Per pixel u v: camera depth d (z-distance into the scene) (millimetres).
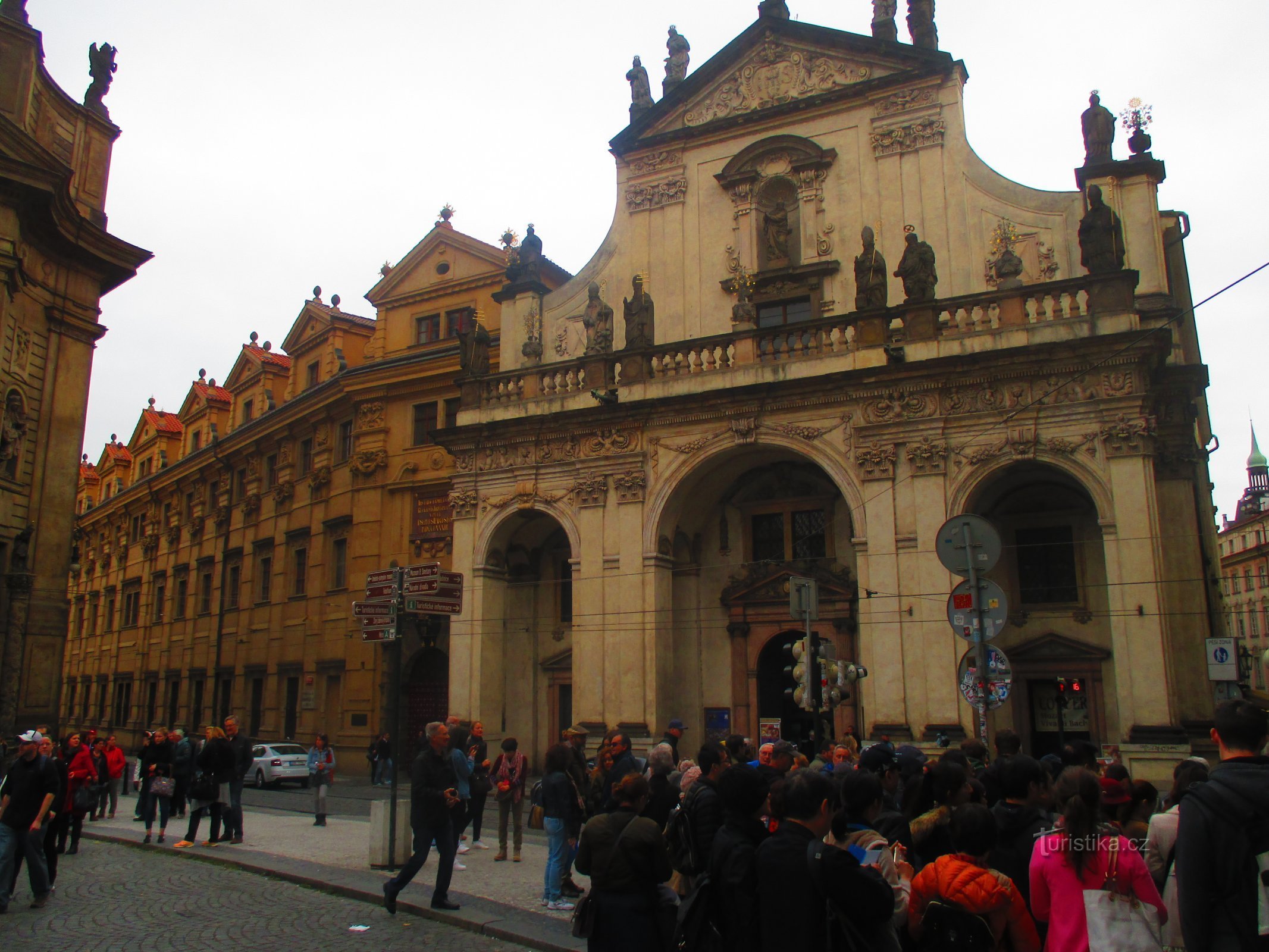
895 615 22969
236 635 44125
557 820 11984
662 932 6895
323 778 19938
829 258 27562
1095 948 5398
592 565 26750
